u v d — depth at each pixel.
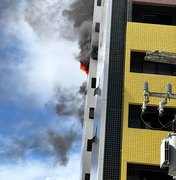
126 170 26.73
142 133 27.69
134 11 32.50
